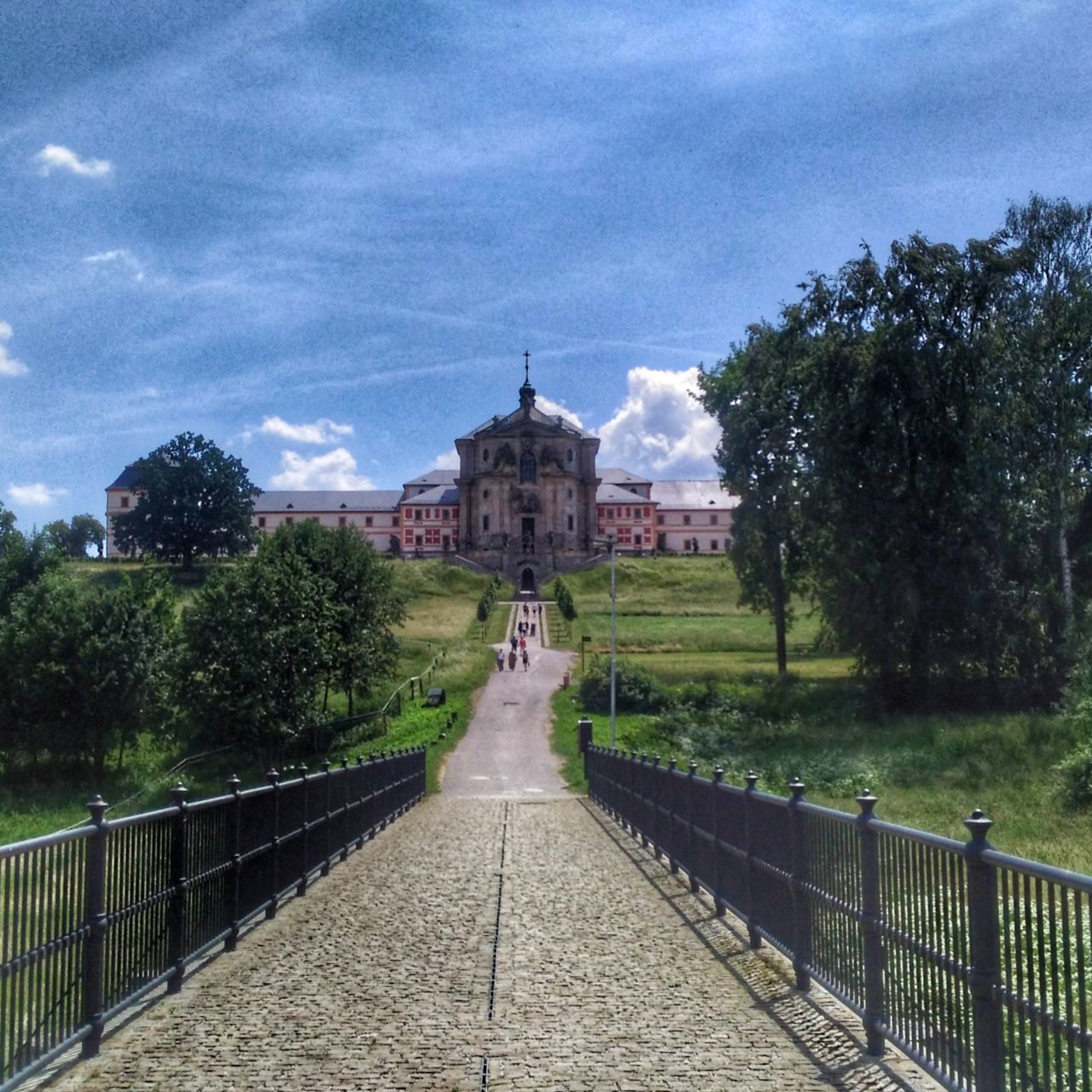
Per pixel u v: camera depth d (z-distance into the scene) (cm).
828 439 4838
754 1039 816
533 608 10756
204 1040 819
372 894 1545
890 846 765
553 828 2534
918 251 4769
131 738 5338
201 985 1006
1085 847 1853
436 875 1720
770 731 4812
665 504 16688
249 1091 698
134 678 5138
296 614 4994
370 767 2359
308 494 17138
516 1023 861
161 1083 714
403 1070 739
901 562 4753
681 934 1239
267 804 1359
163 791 4591
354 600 6081
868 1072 735
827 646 5253
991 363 4784
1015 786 2947
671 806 1778
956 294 4741
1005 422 4809
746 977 1026
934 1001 688
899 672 4909
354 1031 840
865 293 4866
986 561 4678
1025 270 4894
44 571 6500
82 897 782
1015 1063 590
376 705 6138
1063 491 4916
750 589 6334
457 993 960
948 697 4834
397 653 6353
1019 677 4769
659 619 10012
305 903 1478
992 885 618
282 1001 938
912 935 722
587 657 7919
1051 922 548
